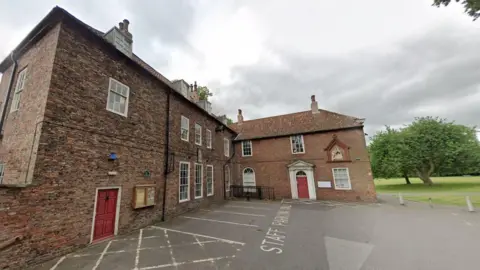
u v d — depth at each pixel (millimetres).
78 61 5848
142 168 8016
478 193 17609
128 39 8703
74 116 5543
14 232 4055
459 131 24562
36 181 4516
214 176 15141
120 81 7344
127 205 7113
